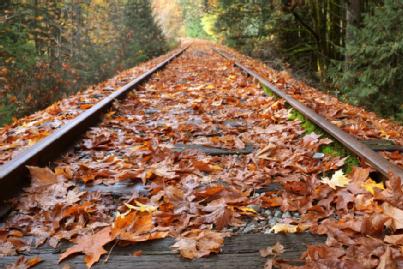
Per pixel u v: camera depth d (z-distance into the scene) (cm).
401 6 942
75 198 284
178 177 322
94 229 246
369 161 306
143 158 372
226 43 3203
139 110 594
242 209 265
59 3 1520
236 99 666
